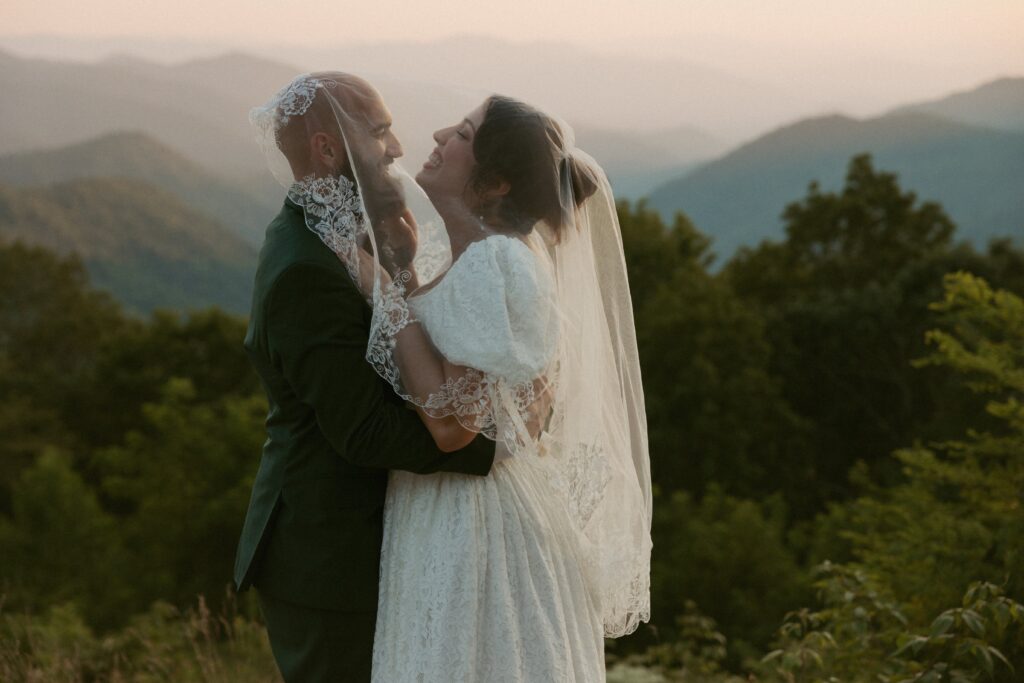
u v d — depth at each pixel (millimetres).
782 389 27094
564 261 2072
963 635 2889
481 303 1797
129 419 29766
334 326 1772
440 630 1822
